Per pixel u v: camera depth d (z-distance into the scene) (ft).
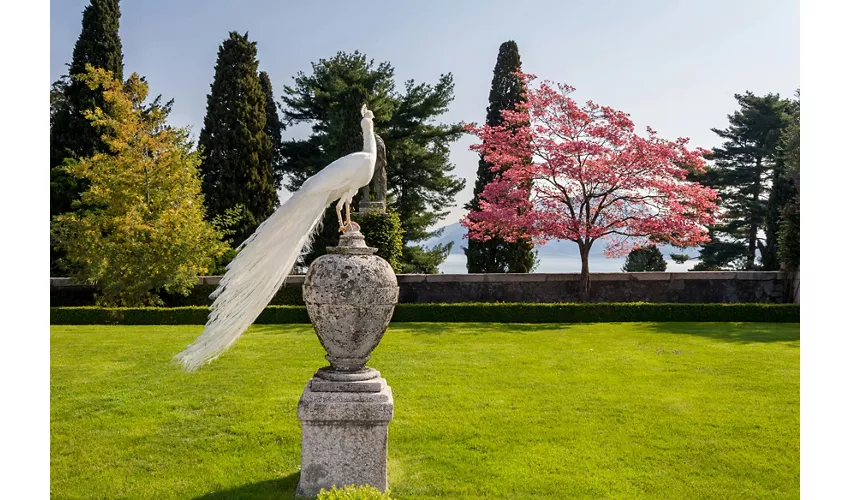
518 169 50.67
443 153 80.59
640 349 32.81
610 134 48.67
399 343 34.96
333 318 13.76
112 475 15.66
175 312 45.01
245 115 69.41
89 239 46.70
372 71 75.66
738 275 52.95
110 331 39.81
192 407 21.57
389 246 52.85
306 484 13.83
